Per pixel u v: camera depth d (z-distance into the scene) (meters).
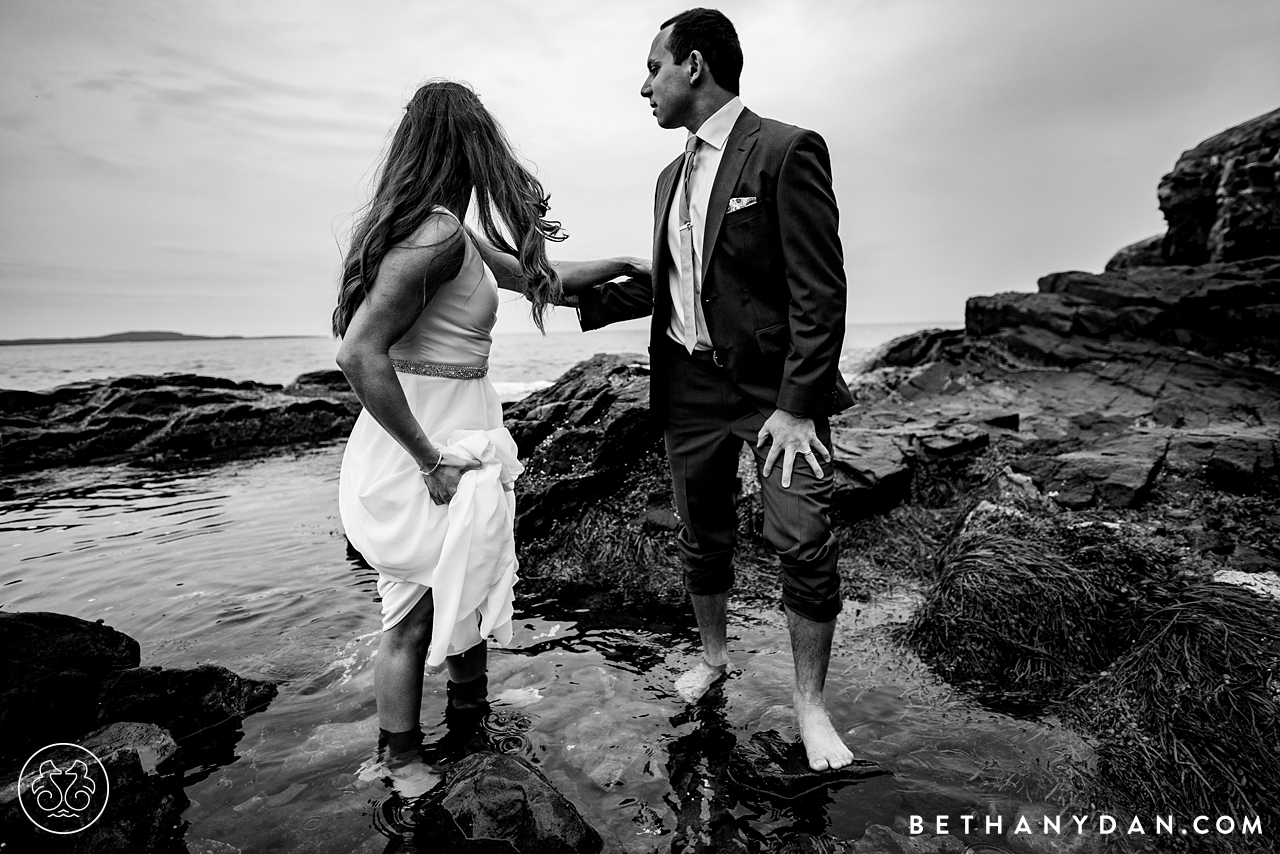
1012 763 2.27
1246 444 4.58
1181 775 2.13
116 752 2.09
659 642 3.29
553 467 4.99
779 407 2.33
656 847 1.96
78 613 3.71
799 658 2.39
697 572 2.81
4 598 3.97
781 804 2.12
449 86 2.37
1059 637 2.95
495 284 2.51
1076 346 8.86
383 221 2.16
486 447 2.41
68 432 9.84
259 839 1.99
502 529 2.43
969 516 4.18
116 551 4.88
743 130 2.41
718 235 2.41
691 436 2.71
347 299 2.22
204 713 2.59
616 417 5.02
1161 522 3.88
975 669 2.90
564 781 2.26
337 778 2.27
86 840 1.90
